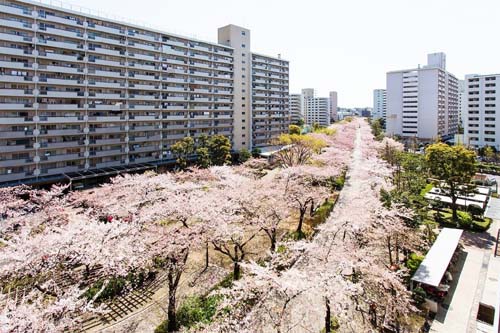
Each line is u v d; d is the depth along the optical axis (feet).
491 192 106.11
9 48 106.22
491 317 41.39
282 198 67.15
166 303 45.37
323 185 97.35
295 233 68.03
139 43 145.48
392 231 52.75
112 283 46.62
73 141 123.03
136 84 143.43
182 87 166.09
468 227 74.13
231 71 193.98
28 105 110.73
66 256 44.14
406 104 265.75
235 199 62.75
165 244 43.42
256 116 213.66
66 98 121.19
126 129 139.44
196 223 51.13
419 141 242.37
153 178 87.56
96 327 40.32
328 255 42.50
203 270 53.93
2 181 105.19
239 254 59.67
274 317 36.22
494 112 189.98
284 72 238.89
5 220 66.49
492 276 52.95
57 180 116.16
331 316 39.91
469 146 173.99
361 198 71.67
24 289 36.50
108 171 126.82
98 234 47.65
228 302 35.63
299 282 33.81
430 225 67.00
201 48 174.19
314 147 142.31
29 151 112.57
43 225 63.98
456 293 47.96
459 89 357.61
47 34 115.65
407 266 52.26
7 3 106.83
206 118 176.45
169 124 158.40
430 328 39.78
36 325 27.14
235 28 196.03
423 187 102.68
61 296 35.40
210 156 143.54
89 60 126.82
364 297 38.24
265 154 180.55
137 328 40.32
